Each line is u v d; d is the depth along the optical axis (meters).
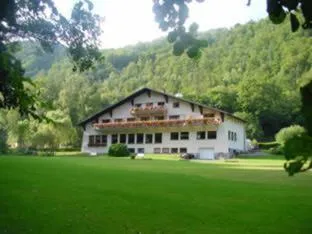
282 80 81.69
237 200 9.42
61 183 11.61
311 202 9.20
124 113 56.56
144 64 130.62
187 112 52.03
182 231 6.67
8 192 9.71
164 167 22.47
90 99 87.00
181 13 3.45
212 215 7.78
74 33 9.36
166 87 114.19
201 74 112.88
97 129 57.44
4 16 5.92
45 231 6.59
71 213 7.78
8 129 56.81
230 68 112.69
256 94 77.12
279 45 99.62
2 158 24.94
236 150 52.78
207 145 49.94
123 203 8.80
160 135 53.41
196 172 18.75
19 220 7.19
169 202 9.00
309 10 2.27
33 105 7.71
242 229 6.78
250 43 115.62
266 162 33.78
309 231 6.64
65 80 93.19
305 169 1.72
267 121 78.69
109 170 17.33
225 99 80.06
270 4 2.48
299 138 1.74
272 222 7.25
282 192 10.87
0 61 6.76
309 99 1.75
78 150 63.06
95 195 9.69
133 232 6.60
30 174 13.80
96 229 6.74
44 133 57.53
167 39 3.52
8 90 7.24
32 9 8.10
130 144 55.28
